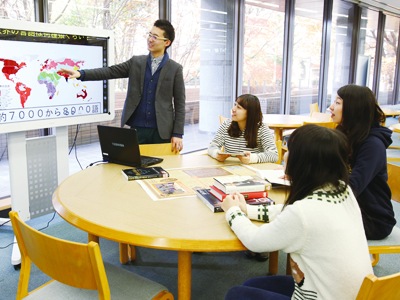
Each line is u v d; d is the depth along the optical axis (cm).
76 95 282
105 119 306
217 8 539
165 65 275
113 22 394
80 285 116
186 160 243
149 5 431
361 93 166
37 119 262
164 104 279
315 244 105
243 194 156
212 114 574
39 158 279
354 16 815
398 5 836
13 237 283
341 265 104
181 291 144
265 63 634
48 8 325
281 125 441
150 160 231
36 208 283
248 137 258
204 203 158
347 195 114
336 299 106
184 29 489
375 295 95
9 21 235
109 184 184
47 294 138
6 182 342
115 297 135
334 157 108
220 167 223
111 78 278
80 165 385
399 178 200
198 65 530
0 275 231
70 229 297
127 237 126
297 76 699
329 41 741
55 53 263
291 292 140
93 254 107
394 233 185
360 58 848
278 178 188
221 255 262
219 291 219
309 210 105
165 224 135
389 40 977
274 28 636
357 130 167
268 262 252
